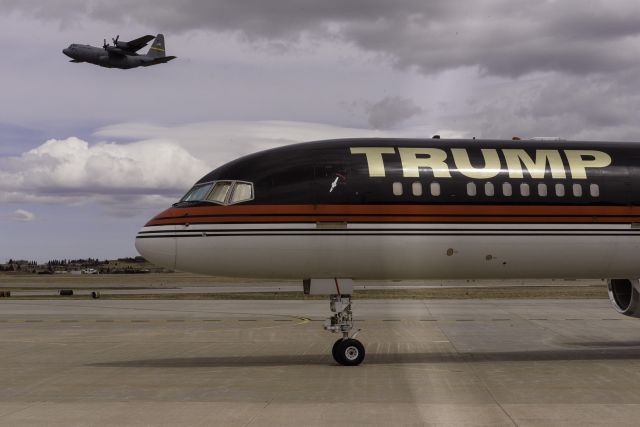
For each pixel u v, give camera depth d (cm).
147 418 1312
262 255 2030
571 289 7594
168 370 1969
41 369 2002
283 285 10456
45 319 3903
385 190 2056
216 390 1619
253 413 1349
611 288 2475
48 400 1505
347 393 1566
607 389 1611
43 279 16588
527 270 2166
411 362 2119
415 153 2130
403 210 2052
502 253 2106
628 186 2180
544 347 2531
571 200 2139
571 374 1848
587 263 2172
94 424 1267
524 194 2117
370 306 4809
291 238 2019
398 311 4347
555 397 1509
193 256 2036
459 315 4025
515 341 2730
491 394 1547
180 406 1425
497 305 4888
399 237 2044
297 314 4206
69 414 1353
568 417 1301
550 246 2122
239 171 2073
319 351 2439
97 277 18812
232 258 2030
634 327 3284
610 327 3297
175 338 2894
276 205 2028
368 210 2041
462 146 2183
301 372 1903
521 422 1262
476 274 2167
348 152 2103
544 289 7625
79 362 2159
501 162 2145
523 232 2102
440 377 1798
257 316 4066
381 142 2159
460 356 2272
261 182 2050
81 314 4278
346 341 2052
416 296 6200
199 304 5216
